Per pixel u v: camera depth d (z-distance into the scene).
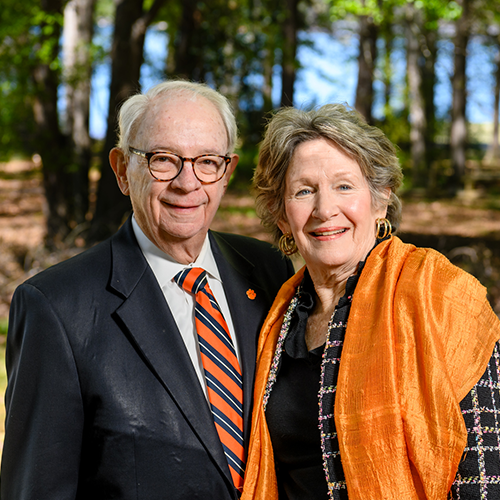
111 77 8.77
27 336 1.69
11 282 7.54
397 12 13.84
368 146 1.84
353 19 16.05
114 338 1.75
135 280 1.86
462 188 19.77
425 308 1.64
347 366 1.70
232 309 2.09
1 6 8.94
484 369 1.60
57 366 1.68
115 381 1.70
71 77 9.75
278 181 1.99
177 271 1.96
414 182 20.88
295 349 1.91
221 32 10.91
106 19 16.00
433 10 9.90
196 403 1.76
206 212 1.93
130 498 1.67
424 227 12.63
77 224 9.95
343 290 1.93
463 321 1.63
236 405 1.91
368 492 1.58
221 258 2.18
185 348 1.84
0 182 18.20
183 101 1.89
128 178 1.95
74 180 10.27
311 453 1.82
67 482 1.68
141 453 1.68
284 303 2.09
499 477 1.54
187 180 1.85
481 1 15.98
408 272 1.75
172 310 1.93
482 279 6.58
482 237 11.12
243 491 1.81
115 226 8.91
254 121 11.29
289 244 2.16
